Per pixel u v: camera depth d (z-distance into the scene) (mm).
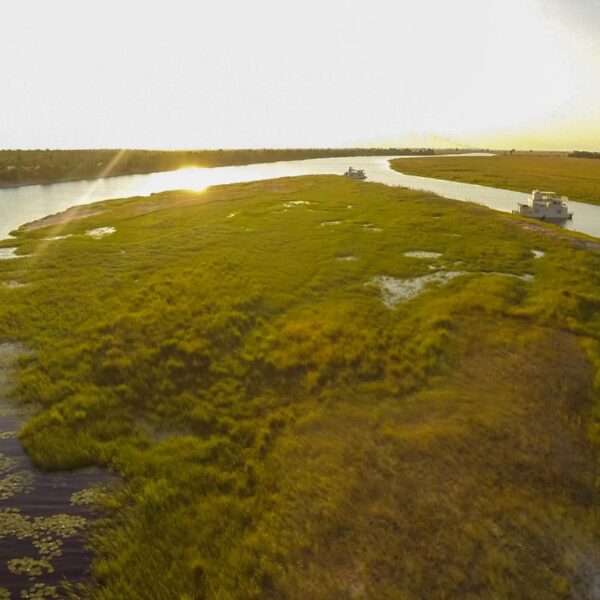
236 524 9898
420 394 14461
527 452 11641
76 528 10031
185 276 25234
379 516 9828
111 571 8953
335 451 11914
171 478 11320
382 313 20688
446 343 17641
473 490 10445
